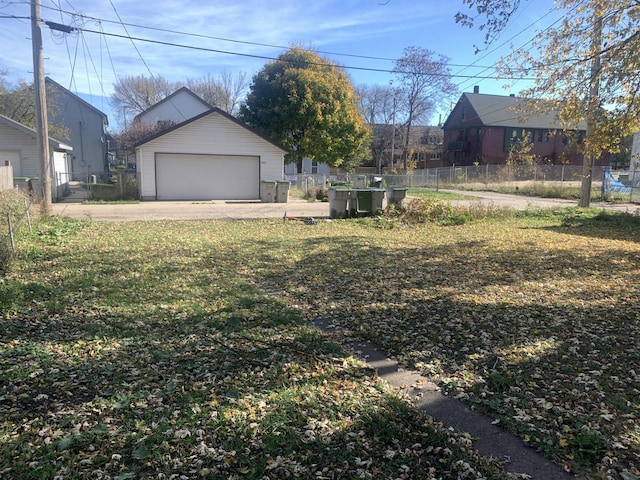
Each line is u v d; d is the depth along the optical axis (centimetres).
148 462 257
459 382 367
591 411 318
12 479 240
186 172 2241
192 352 418
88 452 267
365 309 557
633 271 747
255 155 2338
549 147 4788
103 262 782
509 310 548
